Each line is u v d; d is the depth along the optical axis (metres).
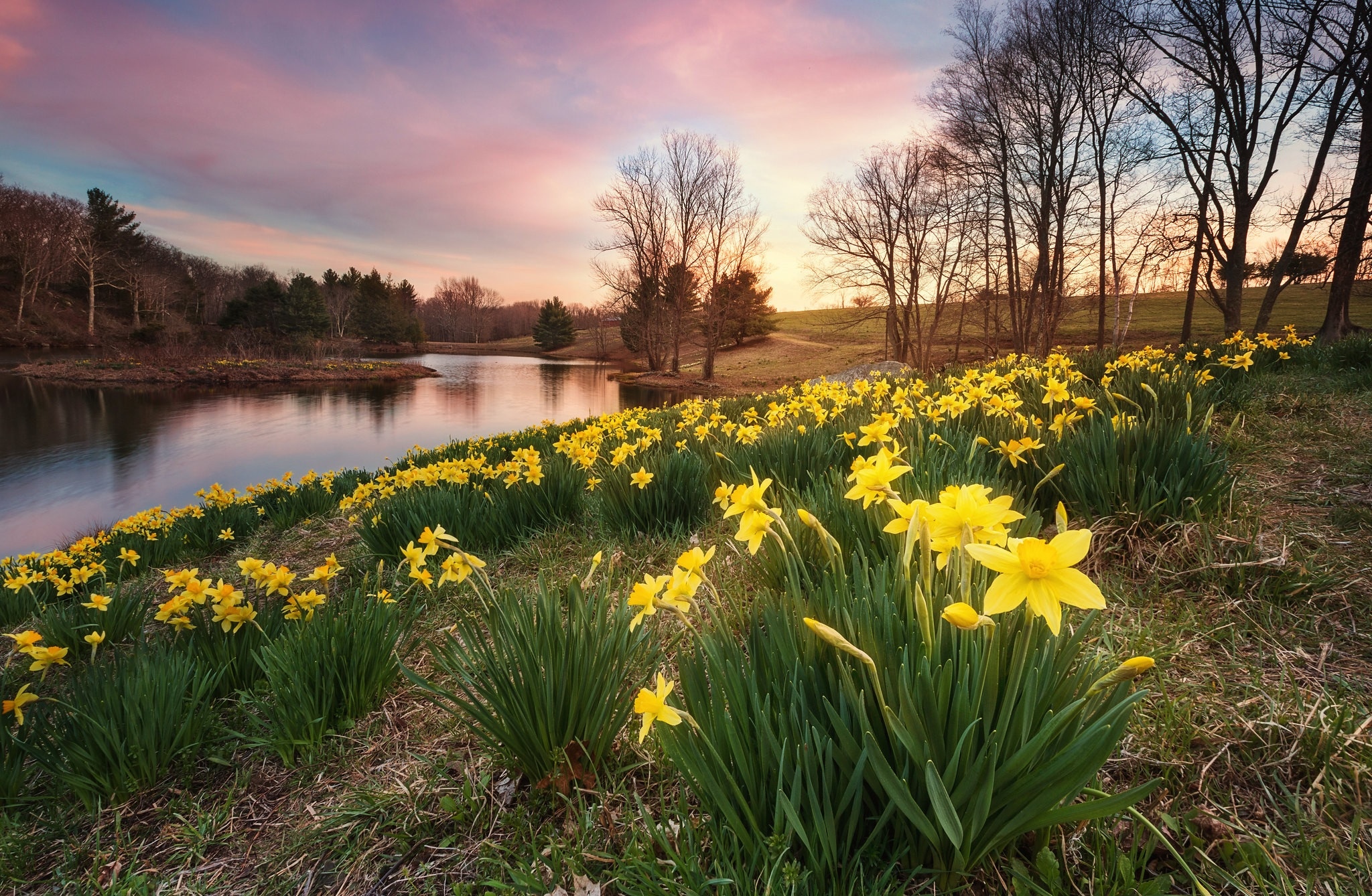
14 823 2.17
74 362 44.03
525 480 4.55
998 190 23.48
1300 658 1.92
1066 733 1.24
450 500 4.45
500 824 1.79
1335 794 1.42
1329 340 11.92
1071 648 1.33
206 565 6.18
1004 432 3.47
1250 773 1.52
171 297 70.56
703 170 41.94
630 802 1.73
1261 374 5.68
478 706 1.85
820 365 44.34
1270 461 3.48
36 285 59.59
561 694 1.80
